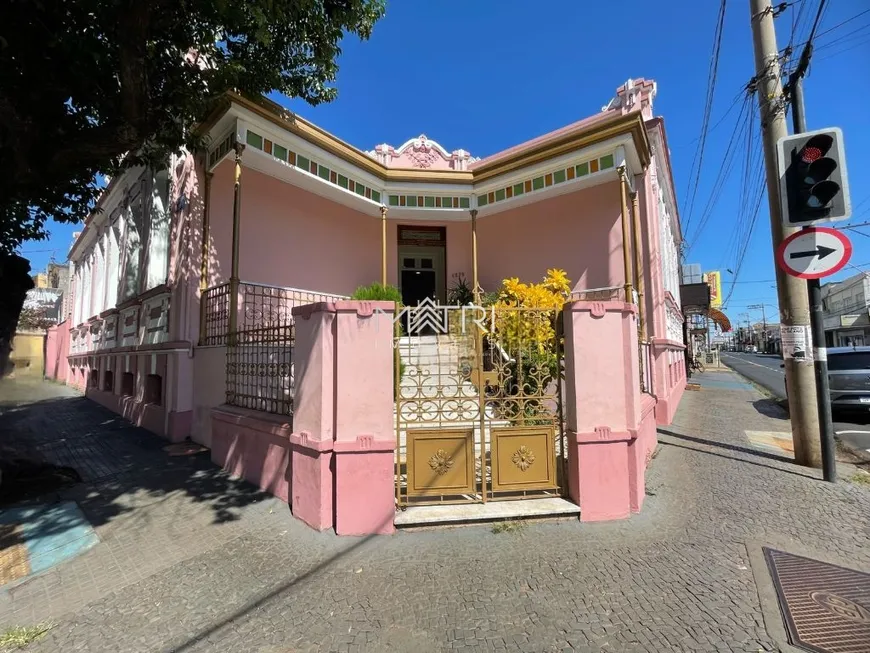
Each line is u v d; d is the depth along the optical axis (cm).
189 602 332
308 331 457
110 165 638
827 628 285
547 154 871
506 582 343
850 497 510
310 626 299
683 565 363
